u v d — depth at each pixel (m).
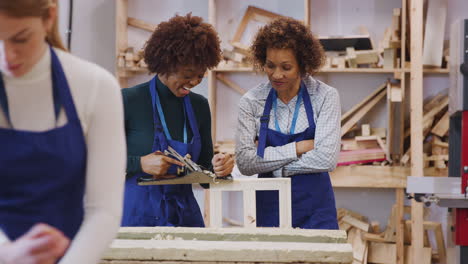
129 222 2.44
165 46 2.34
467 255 2.76
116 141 1.25
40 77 1.18
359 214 4.63
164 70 2.38
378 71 4.34
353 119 4.49
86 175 1.24
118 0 4.52
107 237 1.21
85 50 4.74
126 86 4.75
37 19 1.08
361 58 4.35
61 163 1.19
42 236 1.01
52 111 1.20
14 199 1.20
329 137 2.80
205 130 2.60
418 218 4.14
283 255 1.61
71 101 1.20
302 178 2.85
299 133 2.86
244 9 4.70
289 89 2.87
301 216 2.86
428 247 4.43
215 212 2.44
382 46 4.37
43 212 1.21
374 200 4.63
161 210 2.41
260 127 2.93
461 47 2.77
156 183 2.37
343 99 4.63
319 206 2.85
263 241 1.76
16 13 1.03
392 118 4.32
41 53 1.18
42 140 1.18
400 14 4.41
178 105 2.51
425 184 2.77
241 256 1.62
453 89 2.96
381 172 4.35
